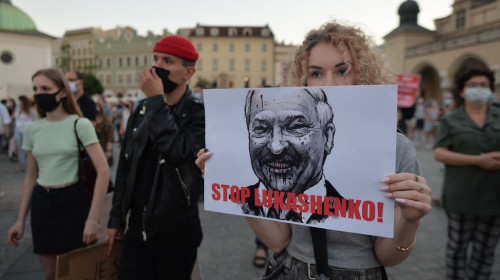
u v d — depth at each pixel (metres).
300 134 1.14
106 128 5.02
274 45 66.19
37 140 2.32
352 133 1.06
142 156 1.95
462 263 2.71
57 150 2.27
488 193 2.53
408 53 35.88
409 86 7.23
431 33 36.44
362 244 1.20
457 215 2.68
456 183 2.64
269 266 1.40
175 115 1.94
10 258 3.59
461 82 2.74
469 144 2.59
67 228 2.30
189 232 1.98
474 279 2.72
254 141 1.22
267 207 1.21
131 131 2.05
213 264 3.50
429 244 3.89
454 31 36.03
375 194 1.04
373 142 1.03
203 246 3.96
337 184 1.09
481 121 2.66
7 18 36.91
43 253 2.31
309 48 1.29
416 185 0.99
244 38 64.56
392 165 1.01
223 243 4.04
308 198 1.14
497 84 24.66
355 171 1.06
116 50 68.88
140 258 1.96
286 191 1.18
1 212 5.15
